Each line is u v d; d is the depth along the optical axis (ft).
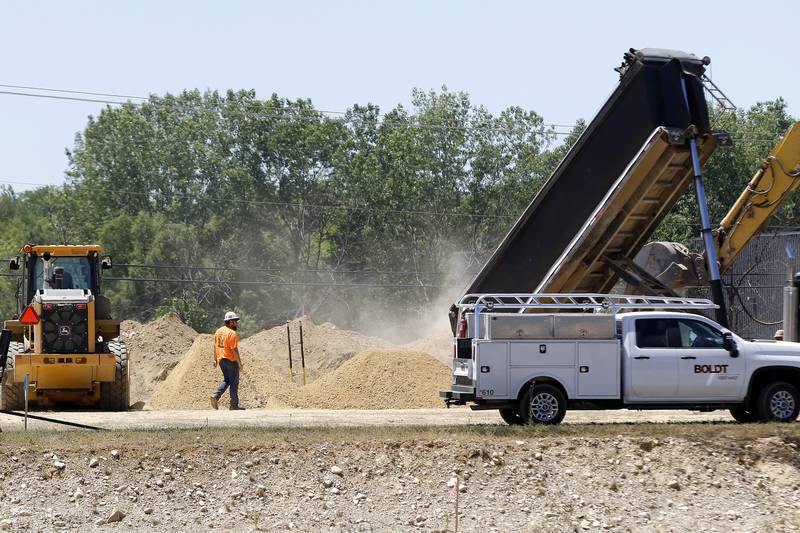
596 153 157.28
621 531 106.83
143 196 571.69
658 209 159.84
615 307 135.13
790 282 166.61
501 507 110.73
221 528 105.81
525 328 131.64
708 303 139.33
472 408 132.98
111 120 583.99
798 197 550.36
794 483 115.24
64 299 178.50
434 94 559.79
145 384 270.26
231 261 533.14
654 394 132.26
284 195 555.28
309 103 575.38
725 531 107.14
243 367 207.31
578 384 131.54
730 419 149.48
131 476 112.88
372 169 535.60
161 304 520.01
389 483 113.91
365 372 210.38
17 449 115.24
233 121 570.05
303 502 110.73
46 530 103.19
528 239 162.81
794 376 135.85
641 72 153.07
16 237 609.01
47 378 174.60
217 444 118.11
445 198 531.50
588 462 118.21
